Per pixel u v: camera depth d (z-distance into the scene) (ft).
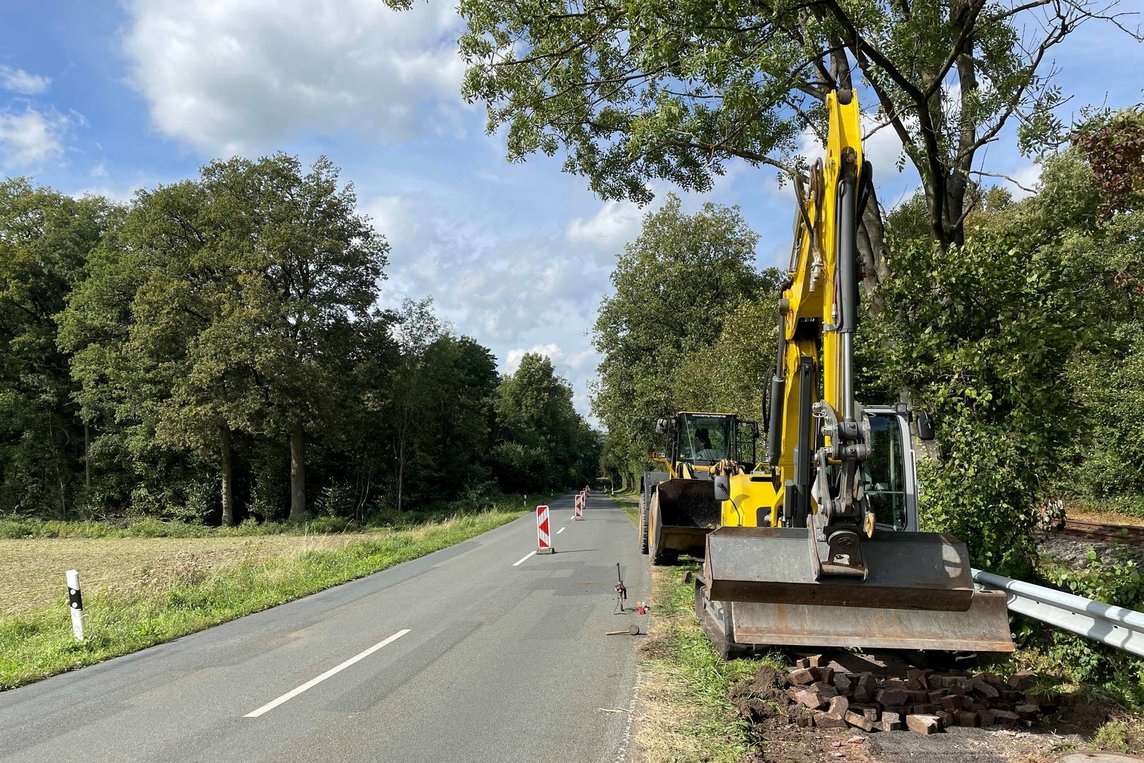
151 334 115.03
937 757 14.02
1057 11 28.94
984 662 19.92
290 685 21.57
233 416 113.60
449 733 16.83
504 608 33.01
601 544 61.98
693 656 22.47
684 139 42.75
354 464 159.22
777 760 14.21
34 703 20.93
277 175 128.57
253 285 116.06
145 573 45.44
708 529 36.47
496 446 230.68
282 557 54.95
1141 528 45.03
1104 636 16.05
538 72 38.99
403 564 54.34
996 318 23.22
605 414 127.54
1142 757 13.75
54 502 140.87
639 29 27.50
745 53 27.32
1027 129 29.27
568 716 17.74
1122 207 24.99
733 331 59.00
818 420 18.47
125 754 16.25
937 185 33.04
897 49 30.81
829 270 17.38
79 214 148.56
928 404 24.89
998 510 22.56
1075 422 22.77
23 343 136.26
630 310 120.67
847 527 16.37
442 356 160.35
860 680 17.49
